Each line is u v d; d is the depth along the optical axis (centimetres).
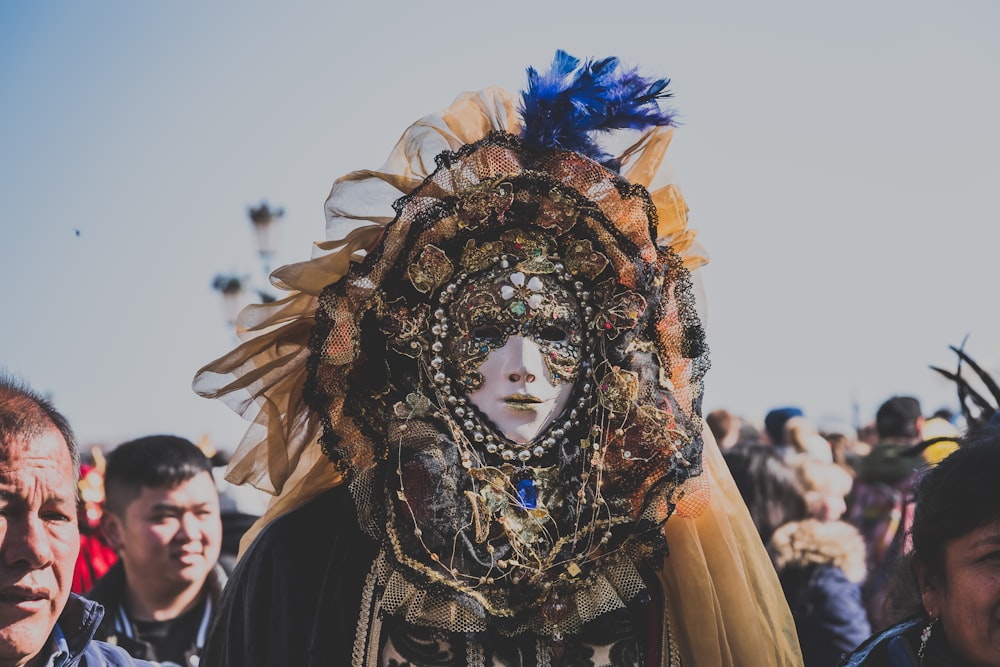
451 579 213
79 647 213
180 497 317
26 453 195
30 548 193
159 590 319
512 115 239
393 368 227
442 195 222
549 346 223
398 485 220
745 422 657
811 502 404
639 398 226
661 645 228
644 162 239
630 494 225
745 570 239
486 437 223
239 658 225
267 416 232
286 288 225
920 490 197
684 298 232
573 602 218
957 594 183
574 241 225
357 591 223
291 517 234
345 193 229
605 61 237
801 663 243
